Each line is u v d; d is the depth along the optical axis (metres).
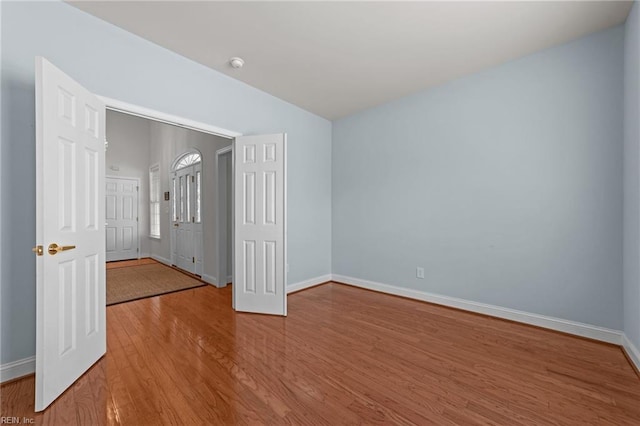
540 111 2.61
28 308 1.85
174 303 3.39
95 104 2.04
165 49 2.56
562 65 2.49
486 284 2.96
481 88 2.97
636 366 1.92
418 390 1.71
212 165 4.36
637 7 1.87
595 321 2.36
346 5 2.02
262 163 3.08
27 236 1.85
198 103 2.80
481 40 2.44
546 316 2.60
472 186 3.04
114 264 5.95
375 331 2.58
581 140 2.41
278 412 1.51
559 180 2.52
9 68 1.78
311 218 4.17
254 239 3.09
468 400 1.61
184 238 5.32
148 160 7.09
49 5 1.94
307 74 3.04
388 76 3.10
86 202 1.91
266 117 3.49
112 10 2.07
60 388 1.63
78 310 1.81
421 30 2.30
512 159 2.78
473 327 2.66
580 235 2.42
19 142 1.82
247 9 2.06
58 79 1.64
